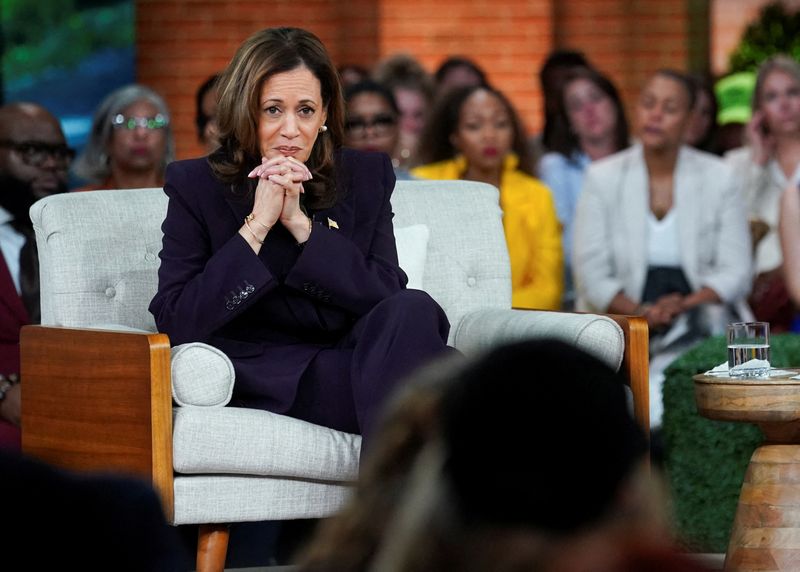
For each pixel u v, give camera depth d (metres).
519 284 18.61
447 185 13.56
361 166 12.12
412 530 3.10
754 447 14.09
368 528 3.29
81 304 12.05
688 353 14.48
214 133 11.60
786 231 19.16
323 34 29.56
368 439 10.30
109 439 10.62
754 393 10.96
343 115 11.67
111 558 3.03
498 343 3.20
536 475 3.00
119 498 3.08
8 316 14.78
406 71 22.55
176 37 28.67
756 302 20.58
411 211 13.21
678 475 14.28
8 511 2.98
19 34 27.73
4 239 16.12
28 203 16.64
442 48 29.75
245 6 29.00
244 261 10.88
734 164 21.58
